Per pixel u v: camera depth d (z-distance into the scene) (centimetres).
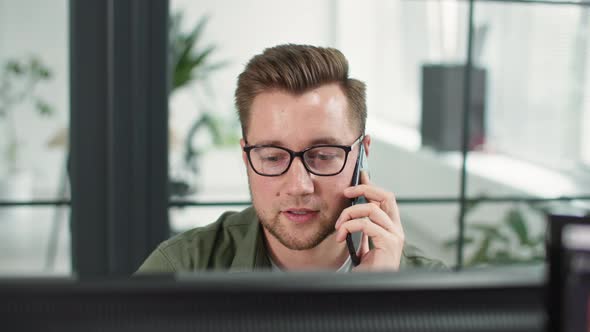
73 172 253
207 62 273
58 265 257
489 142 308
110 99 250
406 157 319
